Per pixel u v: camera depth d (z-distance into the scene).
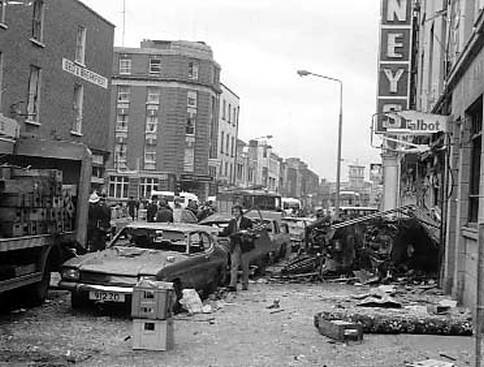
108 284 11.00
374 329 10.65
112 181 63.62
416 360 8.85
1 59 27.05
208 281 13.48
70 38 32.66
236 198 38.56
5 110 27.34
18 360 8.20
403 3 29.45
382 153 37.00
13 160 13.64
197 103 65.12
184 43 65.94
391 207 36.62
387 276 18.27
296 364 8.48
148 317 8.89
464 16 15.68
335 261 18.73
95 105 35.72
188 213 24.86
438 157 19.94
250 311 12.48
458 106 15.76
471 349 9.61
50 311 11.67
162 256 12.07
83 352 8.73
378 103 29.61
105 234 18.64
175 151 63.78
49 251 12.19
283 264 22.17
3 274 10.35
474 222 14.01
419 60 28.41
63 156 13.55
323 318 10.63
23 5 28.23
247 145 98.00
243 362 8.48
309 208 100.88
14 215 10.22
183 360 8.47
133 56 63.84
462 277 14.28
